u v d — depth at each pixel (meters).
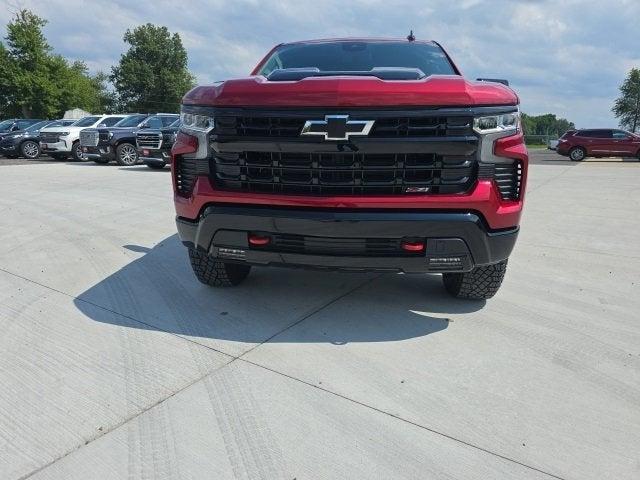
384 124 2.46
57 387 2.30
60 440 1.95
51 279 3.81
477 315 3.14
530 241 5.11
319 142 2.49
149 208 6.91
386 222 2.53
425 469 1.79
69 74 44.78
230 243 2.81
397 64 3.45
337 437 1.96
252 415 2.10
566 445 1.92
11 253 4.55
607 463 1.82
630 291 3.61
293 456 1.86
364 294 3.49
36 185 9.45
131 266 4.14
